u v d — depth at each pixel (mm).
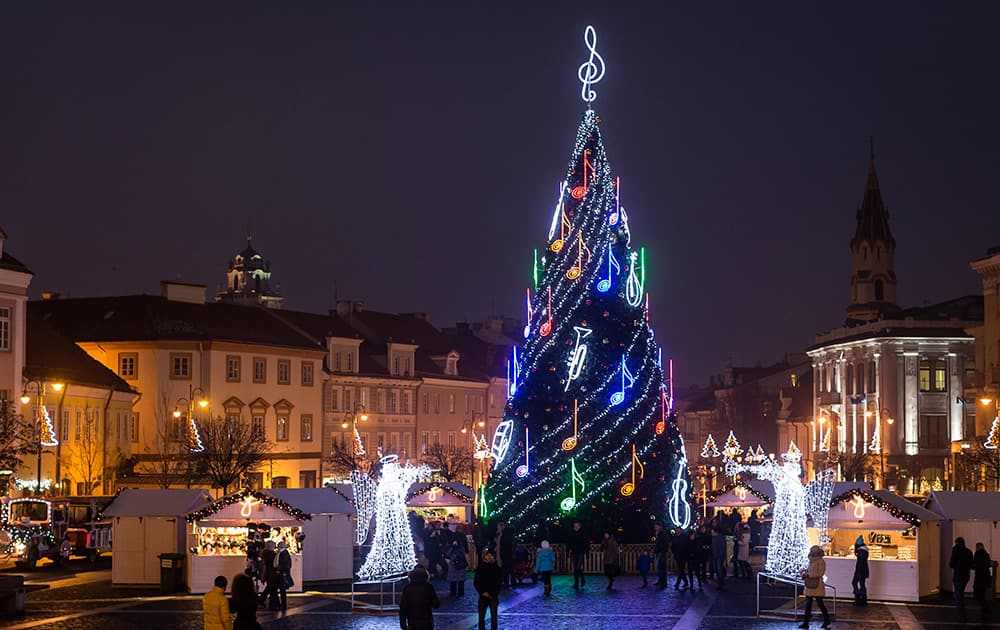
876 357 122312
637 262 58094
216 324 102125
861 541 42719
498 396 139375
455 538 46125
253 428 96000
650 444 56438
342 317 122562
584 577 51156
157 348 97688
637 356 56938
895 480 117938
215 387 99312
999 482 84750
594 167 58188
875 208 160500
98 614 39969
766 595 45375
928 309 127875
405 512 47844
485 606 34812
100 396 90000
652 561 54438
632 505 55719
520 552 50750
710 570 52344
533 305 58344
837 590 44000
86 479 86062
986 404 91562
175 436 96625
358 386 115000
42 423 73688
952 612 40812
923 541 43562
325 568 48594
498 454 57219
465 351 141500
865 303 159875
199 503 47438
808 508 44938
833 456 123125
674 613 40781
